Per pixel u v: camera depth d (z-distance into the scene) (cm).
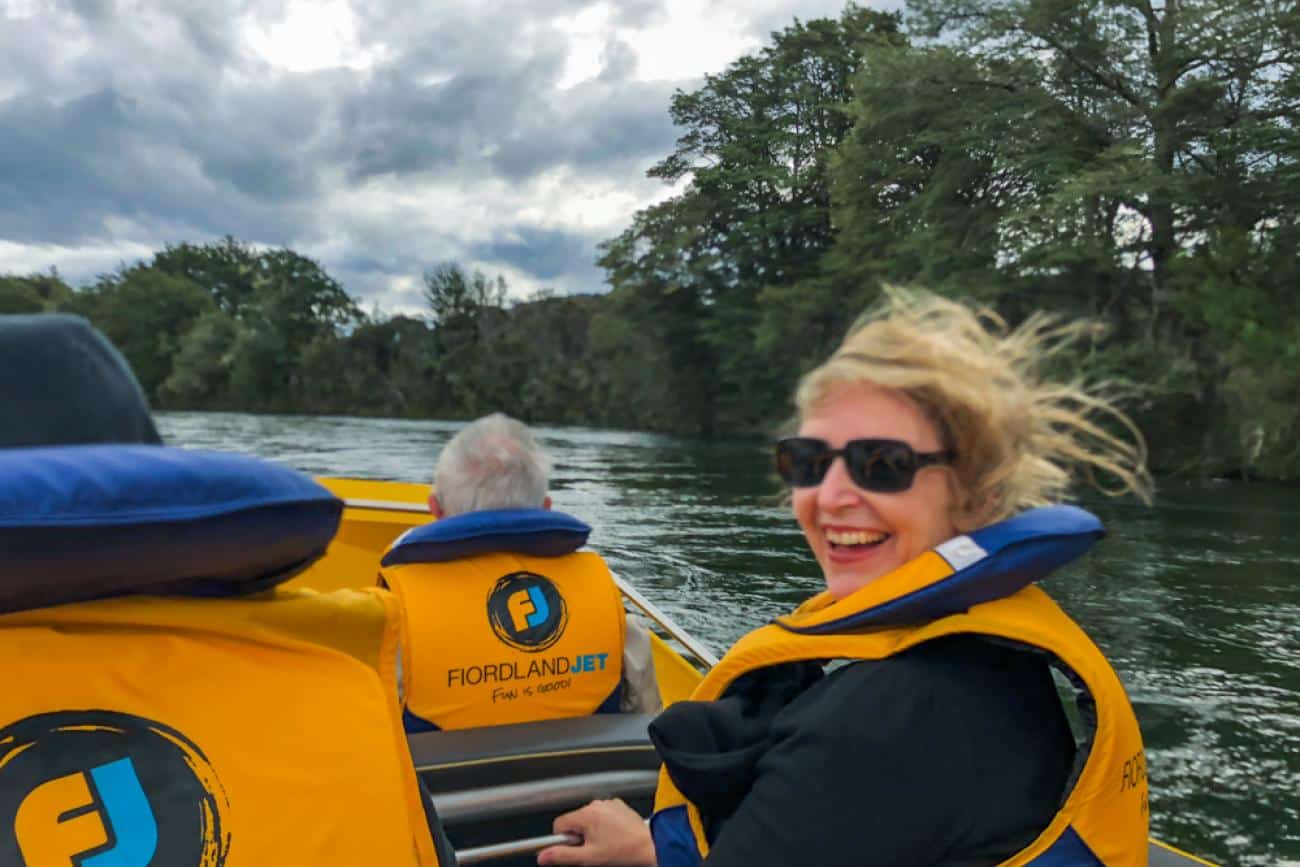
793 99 2992
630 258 3133
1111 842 86
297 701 69
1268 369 1521
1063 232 1720
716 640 527
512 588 188
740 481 1438
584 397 3925
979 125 1877
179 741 63
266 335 5312
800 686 105
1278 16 1614
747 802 89
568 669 193
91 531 55
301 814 67
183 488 60
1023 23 1827
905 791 83
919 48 1977
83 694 61
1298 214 1648
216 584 69
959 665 87
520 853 149
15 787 58
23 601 60
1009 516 99
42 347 63
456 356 4409
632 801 174
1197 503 1228
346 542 376
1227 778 348
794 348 2538
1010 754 85
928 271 1927
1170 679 471
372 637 77
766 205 3016
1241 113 1728
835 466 99
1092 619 598
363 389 4688
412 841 73
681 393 3166
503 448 197
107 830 60
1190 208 1703
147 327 6172
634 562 740
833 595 102
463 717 183
